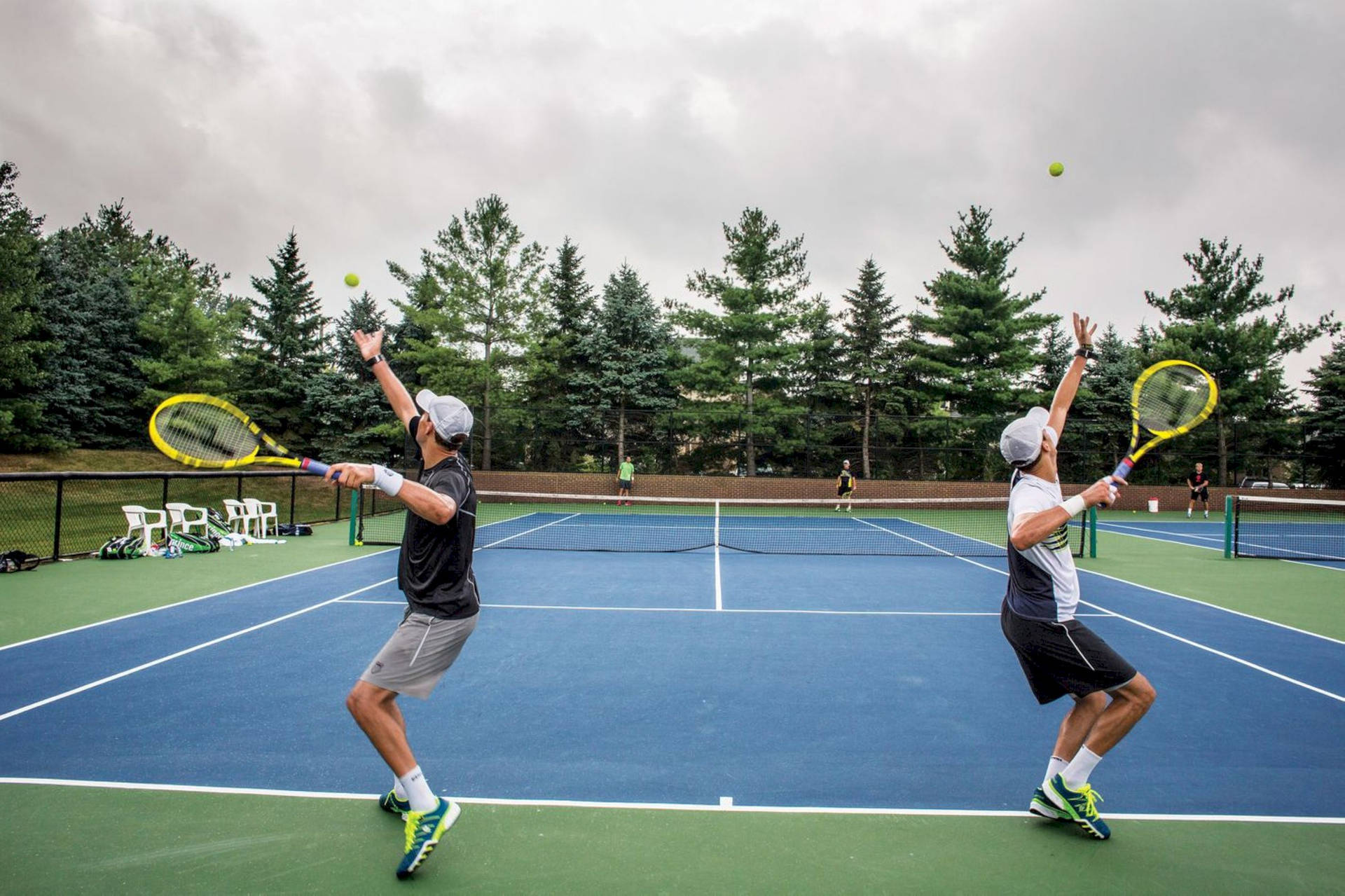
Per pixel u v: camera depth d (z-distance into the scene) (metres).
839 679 5.87
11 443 27.55
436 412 3.30
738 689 5.60
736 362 29.72
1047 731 4.79
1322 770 4.23
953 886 3.01
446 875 3.04
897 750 4.45
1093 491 3.24
